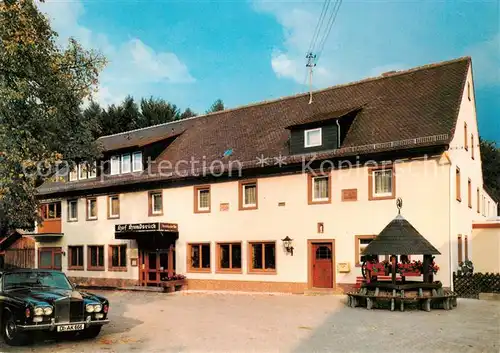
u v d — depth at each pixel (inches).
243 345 435.2
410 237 648.4
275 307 688.4
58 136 610.2
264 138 1010.1
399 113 867.4
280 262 887.7
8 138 530.6
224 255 967.6
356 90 1020.5
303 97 1099.3
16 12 526.3
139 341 456.8
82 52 616.4
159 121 2033.7
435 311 614.9
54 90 575.8
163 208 1060.5
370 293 657.0
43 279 499.8
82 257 1213.7
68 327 430.9
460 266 761.6
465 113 919.7
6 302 441.1
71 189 1222.3
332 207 838.5
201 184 1005.2
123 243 1120.8
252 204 939.3
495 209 1732.3
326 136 858.8
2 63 531.5
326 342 443.5
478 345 421.4
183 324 553.3
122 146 1144.2
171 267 1029.8
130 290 1043.3
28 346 433.1
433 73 947.3
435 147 750.5
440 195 747.4
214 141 1102.4
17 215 657.0
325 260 846.5
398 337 458.9
